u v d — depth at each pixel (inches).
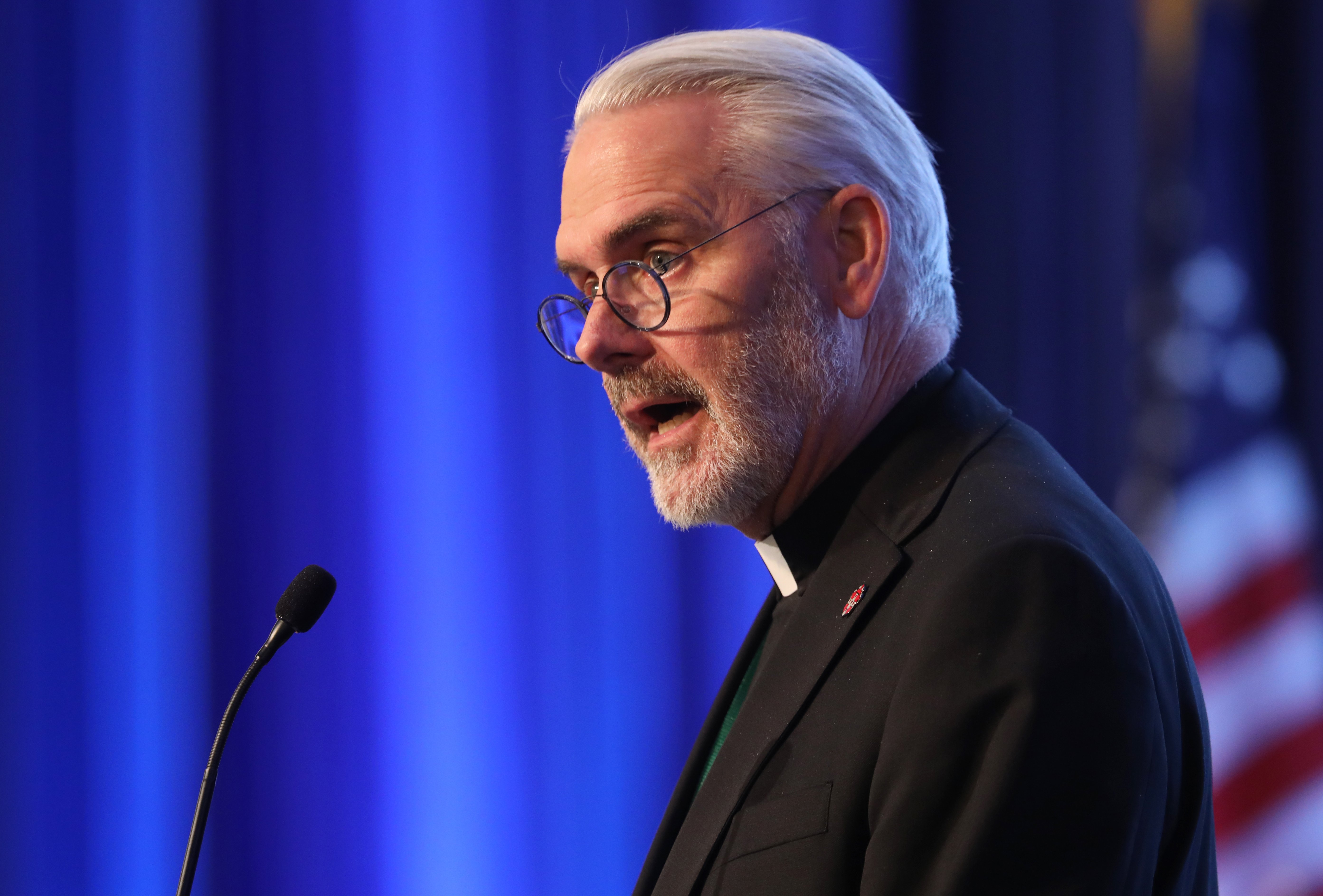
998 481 151.3
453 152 389.1
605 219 170.9
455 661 379.2
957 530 147.0
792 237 167.9
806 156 169.2
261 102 373.1
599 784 387.9
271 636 173.2
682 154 168.6
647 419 180.9
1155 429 419.5
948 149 431.5
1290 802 394.6
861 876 135.5
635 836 387.9
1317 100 427.8
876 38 421.1
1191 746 146.3
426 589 379.2
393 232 383.6
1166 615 149.1
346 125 379.9
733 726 158.9
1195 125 427.8
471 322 388.2
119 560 351.9
